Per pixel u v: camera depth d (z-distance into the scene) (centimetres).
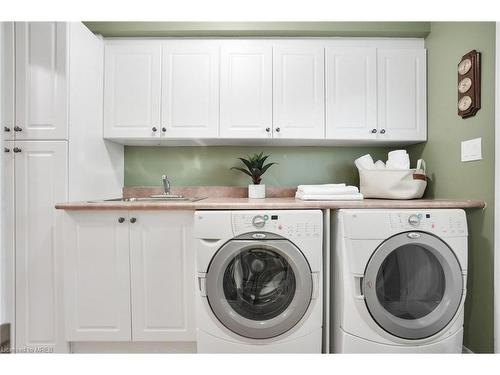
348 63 203
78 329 162
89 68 187
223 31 200
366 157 207
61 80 167
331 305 163
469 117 165
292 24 199
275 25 198
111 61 201
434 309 149
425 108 205
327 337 154
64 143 166
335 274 158
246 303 150
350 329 147
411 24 200
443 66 187
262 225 146
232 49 202
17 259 166
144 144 229
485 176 154
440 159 190
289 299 149
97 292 162
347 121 203
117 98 201
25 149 167
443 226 146
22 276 166
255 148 235
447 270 145
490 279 150
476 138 160
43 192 166
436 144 194
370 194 196
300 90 202
